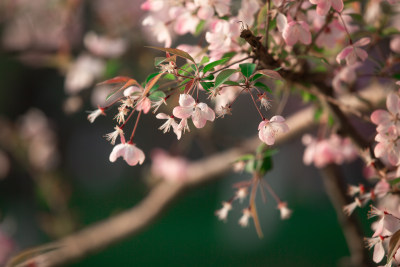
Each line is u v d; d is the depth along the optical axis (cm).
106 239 199
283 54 130
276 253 584
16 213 506
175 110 118
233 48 130
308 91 135
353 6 142
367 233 288
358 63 138
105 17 232
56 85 591
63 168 320
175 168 199
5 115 578
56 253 193
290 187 660
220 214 139
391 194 131
